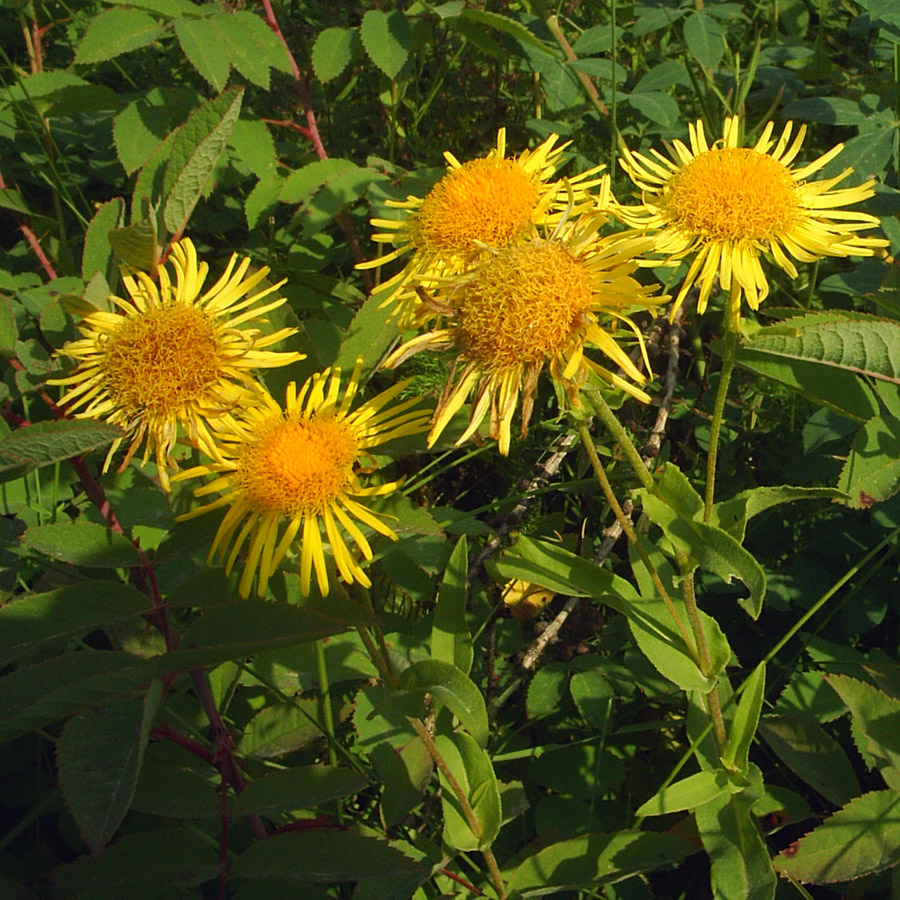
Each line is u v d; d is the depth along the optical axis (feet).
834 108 0.92
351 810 0.76
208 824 0.71
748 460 0.91
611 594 0.66
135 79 1.19
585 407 0.60
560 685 0.78
